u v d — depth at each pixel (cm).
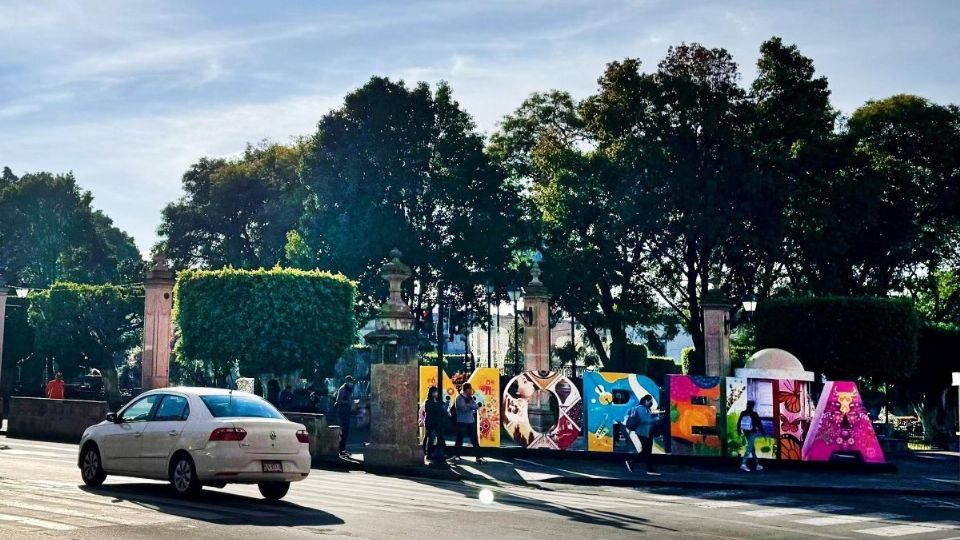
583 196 4719
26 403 3081
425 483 1981
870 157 5047
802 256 4994
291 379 3891
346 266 4925
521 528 1252
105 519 1123
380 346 2327
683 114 4666
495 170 5162
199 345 3550
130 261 8519
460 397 2742
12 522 1073
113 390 4578
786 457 2703
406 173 5069
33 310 4512
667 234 4716
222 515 1205
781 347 3800
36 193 7981
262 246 7050
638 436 2478
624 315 4950
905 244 5084
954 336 4050
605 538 1195
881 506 1903
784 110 4862
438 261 5000
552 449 2759
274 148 7150
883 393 4916
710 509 1695
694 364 4934
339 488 1731
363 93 5078
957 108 5462
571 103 5556
